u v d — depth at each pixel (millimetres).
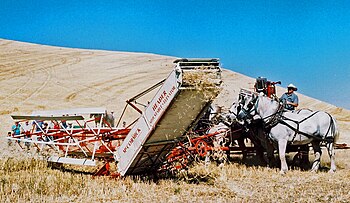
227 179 13562
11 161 15047
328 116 15289
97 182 12469
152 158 13539
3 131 27594
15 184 11461
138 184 12227
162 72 56906
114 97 43500
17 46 78812
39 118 14500
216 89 11961
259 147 16578
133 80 51719
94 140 13891
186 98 11734
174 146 13656
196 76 11453
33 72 55594
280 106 15039
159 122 11992
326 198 10727
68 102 41250
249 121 15562
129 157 12812
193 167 14680
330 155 15320
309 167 16500
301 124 14852
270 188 11969
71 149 16531
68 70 57625
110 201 10297
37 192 10992
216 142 16375
